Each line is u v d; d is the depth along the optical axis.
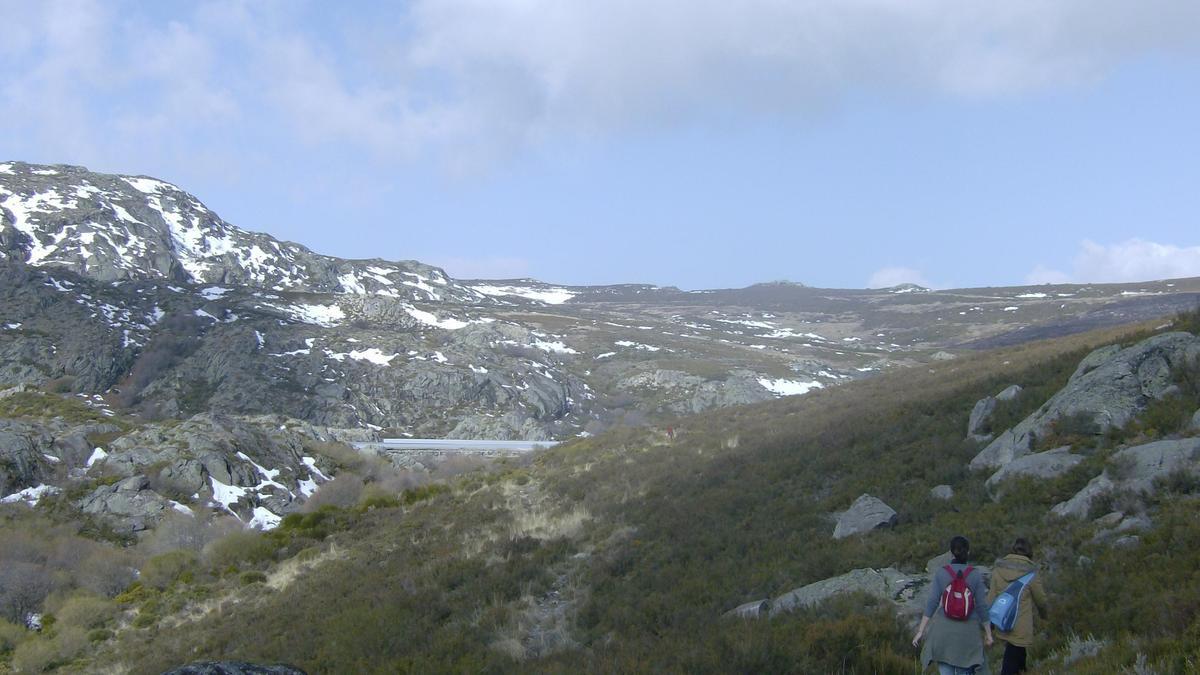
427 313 155.00
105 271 135.12
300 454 53.75
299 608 20.00
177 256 166.38
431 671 12.06
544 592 16.73
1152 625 7.92
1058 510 12.40
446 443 75.75
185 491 42.72
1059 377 19.03
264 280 174.75
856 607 10.62
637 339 151.62
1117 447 13.68
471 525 25.47
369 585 19.95
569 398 109.12
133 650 21.19
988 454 16.50
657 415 105.19
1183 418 13.64
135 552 35.25
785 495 18.98
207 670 7.54
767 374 121.50
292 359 100.94
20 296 101.69
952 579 7.66
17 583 28.38
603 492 25.88
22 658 22.77
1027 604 7.61
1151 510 11.00
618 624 13.16
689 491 22.17
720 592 13.49
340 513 35.59
